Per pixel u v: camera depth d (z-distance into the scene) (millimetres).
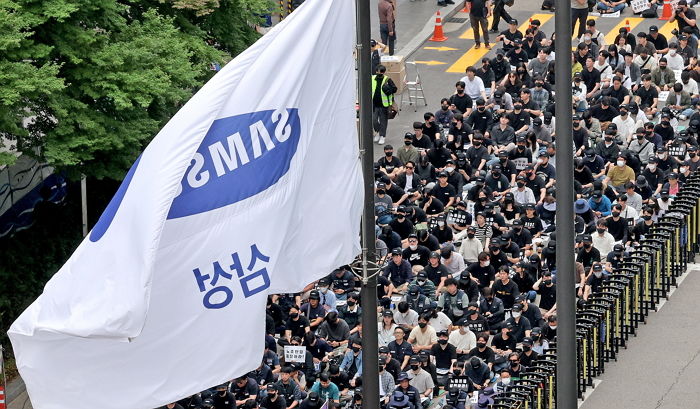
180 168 44375
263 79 45875
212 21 106688
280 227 46594
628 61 132625
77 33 90250
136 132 91938
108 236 44562
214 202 45531
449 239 103500
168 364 46000
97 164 94562
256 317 46531
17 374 95375
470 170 111688
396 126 135500
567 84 45781
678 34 142875
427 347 88438
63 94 90625
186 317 45812
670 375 81625
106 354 45594
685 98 126688
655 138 113438
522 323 86875
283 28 46312
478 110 121375
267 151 46219
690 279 92750
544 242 99312
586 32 135375
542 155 108688
